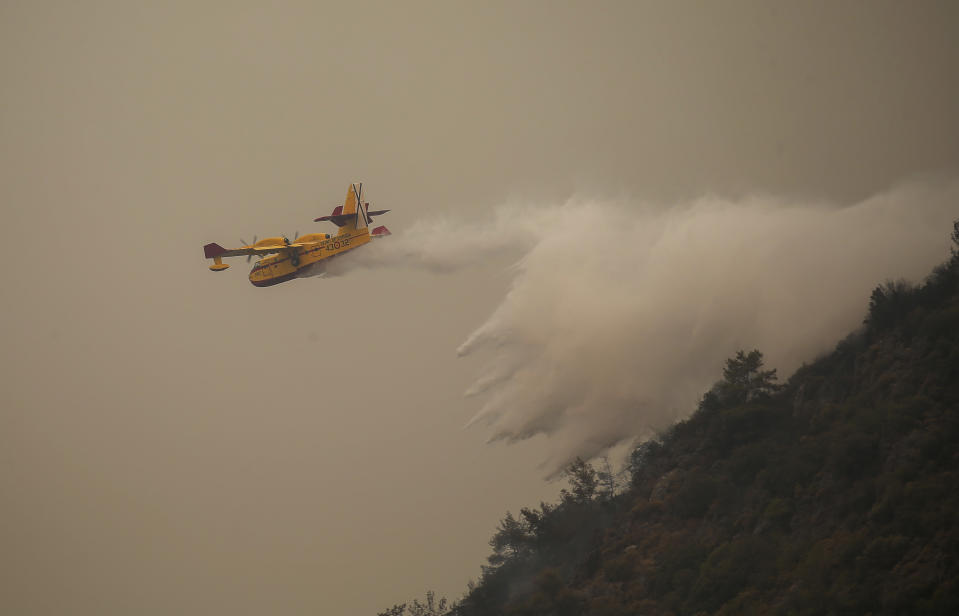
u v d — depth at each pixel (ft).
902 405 291.99
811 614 245.45
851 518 272.51
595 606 312.91
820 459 304.50
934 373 296.71
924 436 276.21
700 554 305.94
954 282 331.77
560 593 322.14
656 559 319.88
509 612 334.65
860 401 317.83
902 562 243.60
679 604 289.94
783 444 331.36
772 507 300.81
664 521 337.72
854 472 288.71
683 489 337.52
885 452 284.61
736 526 309.83
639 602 303.27
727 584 281.13
